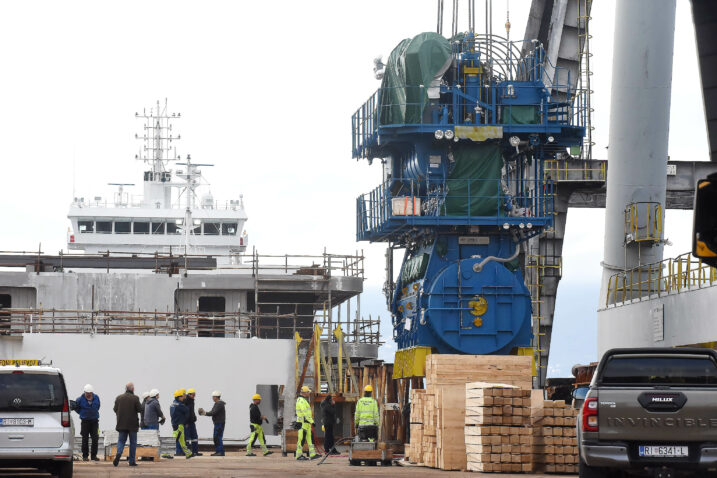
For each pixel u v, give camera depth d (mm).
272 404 43969
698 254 16094
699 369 18062
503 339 43062
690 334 33875
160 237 72125
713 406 17375
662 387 17516
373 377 56469
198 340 43812
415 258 45844
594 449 17516
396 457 35531
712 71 49500
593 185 61125
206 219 72688
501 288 43250
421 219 43531
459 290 42969
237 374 43812
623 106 44375
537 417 28594
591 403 17609
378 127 44250
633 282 44250
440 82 43656
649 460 17469
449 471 29125
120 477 25000
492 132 43531
